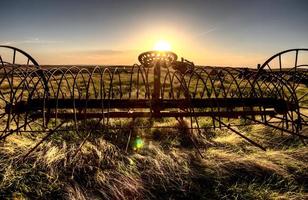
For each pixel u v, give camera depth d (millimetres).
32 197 4320
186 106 5738
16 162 5191
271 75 5914
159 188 4711
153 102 5762
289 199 4301
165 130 7285
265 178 4969
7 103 5199
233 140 6746
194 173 5137
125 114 5953
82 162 5270
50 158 5367
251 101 5738
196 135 6945
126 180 4824
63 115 5859
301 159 5695
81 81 15641
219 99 5730
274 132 7160
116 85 15195
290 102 5758
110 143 6262
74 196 4367
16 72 5434
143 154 5902
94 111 9016
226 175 5086
